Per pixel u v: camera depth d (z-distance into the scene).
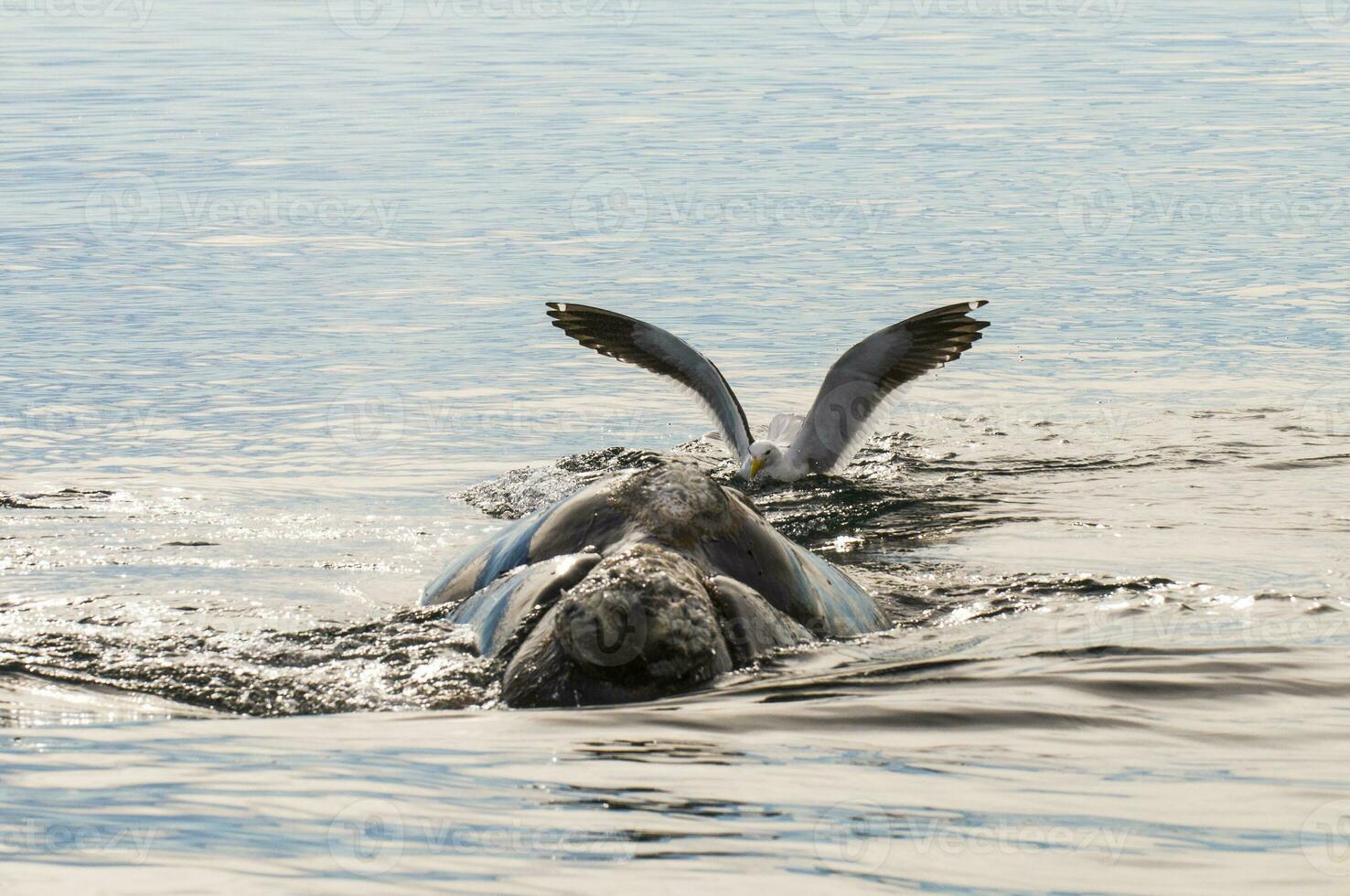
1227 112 118.88
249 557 33.94
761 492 42.41
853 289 67.69
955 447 46.88
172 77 140.25
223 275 70.06
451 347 59.00
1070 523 38.03
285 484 41.94
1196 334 60.44
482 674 23.70
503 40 175.75
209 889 12.80
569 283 68.88
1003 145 104.56
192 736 19.30
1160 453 45.38
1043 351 58.31
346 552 34.47
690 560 24.84
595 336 46.97
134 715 21.56
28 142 104.44
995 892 13.41
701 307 64.62
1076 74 142.50
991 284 68.62
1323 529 36.75
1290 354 57.31
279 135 109.00
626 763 17.36
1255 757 18.11
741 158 100.06
